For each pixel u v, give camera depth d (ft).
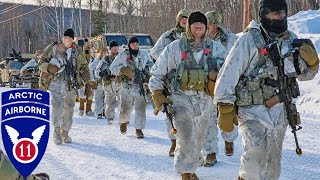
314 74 13.43
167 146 26.61
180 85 17.04
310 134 28.71
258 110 13.33
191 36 17.13
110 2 189.67
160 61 17.25
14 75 101.19
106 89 37.14
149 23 141.49
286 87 13.30
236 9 117.50
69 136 29.73
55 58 27.35
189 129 16.98
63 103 27.73
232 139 22.85
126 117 30.66
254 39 13.20
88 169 21.12
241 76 13.55
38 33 258.37
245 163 13.50
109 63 37.35
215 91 13.34
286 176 19.27
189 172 17.04
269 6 13.04
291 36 13.58
